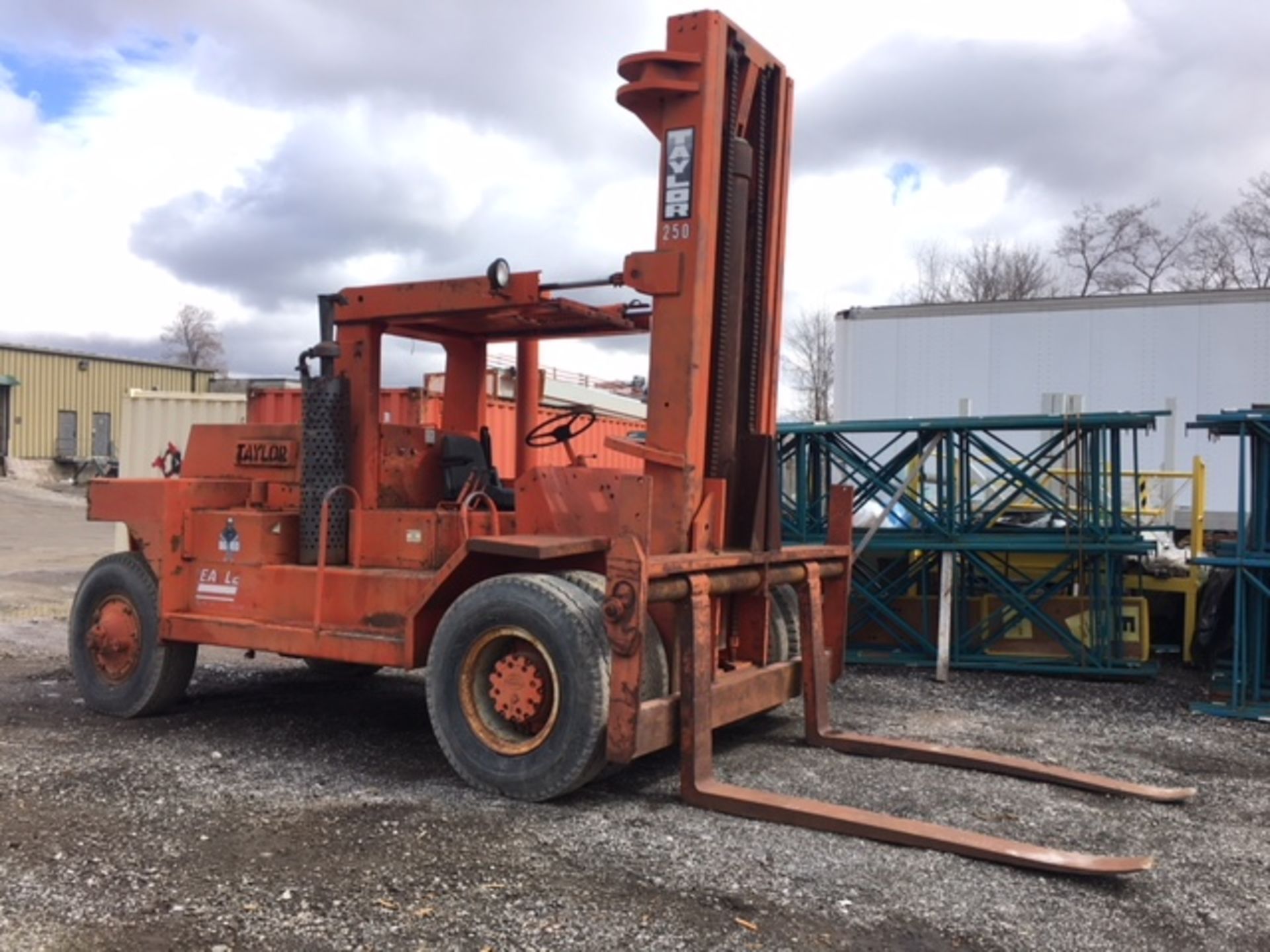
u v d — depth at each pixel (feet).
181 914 12.31
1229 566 25.66
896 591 32.14
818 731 20.84
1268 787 18.90
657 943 11.72
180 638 21.89
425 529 19.61
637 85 17.63
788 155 20.61
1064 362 47.09
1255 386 44.19
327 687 27.20
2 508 100.12
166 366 146.41
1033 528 32.04
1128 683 29.09
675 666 17.98
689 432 17.65
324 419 20.62
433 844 14.74
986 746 21.67
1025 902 13.08
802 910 12.67
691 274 17.56
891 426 31.71
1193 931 12.41
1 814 15.81
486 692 17.52
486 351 23.50
